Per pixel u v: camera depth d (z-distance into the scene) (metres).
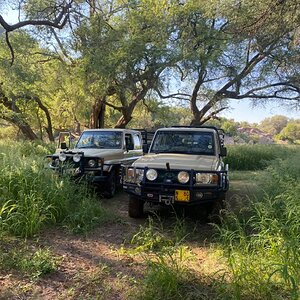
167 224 5.91
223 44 17.83
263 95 22.81
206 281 3.70
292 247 3.74
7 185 5.87
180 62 18.91
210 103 22.77
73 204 6.32
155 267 3.74
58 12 15.62
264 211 5.04
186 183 5.48
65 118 29.36
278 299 3.22
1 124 25.61
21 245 4.65
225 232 4.64
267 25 7.03
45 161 7.29
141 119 29.27
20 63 17.97
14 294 3.41
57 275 3.87
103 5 20.00
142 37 17.72
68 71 20.39
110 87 19.44
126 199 8.06
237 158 16.97
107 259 4.38
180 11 18.19
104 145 9.12
